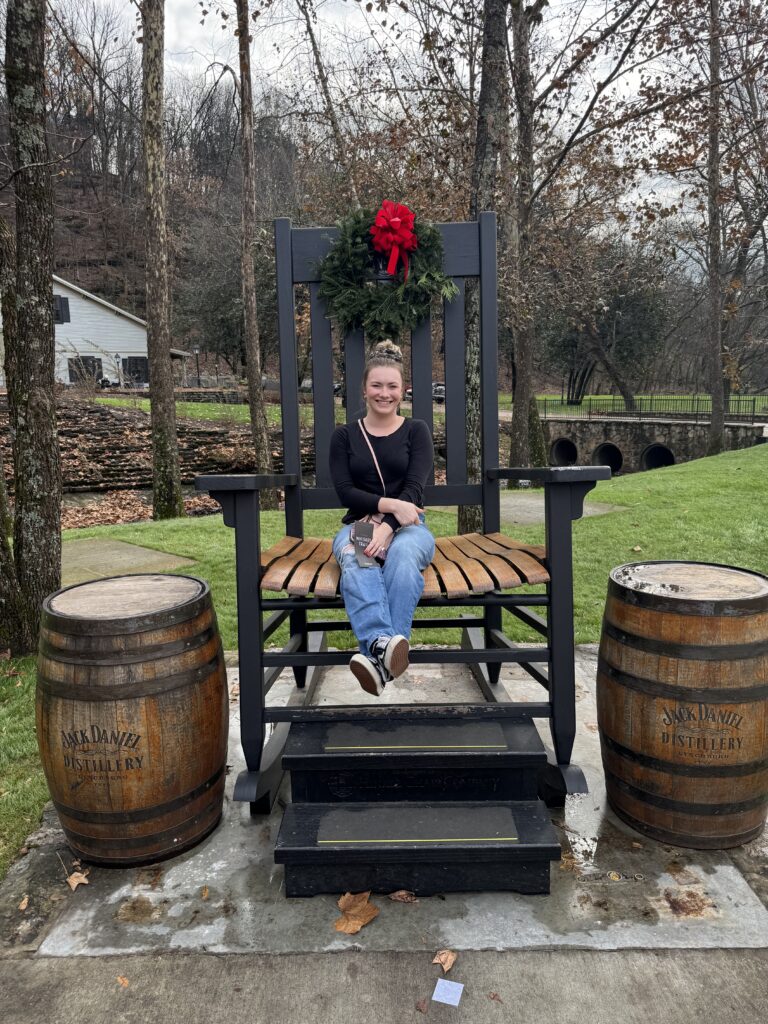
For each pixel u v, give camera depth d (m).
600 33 8.20
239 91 10.83
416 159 8.06
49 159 3.63
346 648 3.90
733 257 22.81
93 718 1.92
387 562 2.17
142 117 9.43
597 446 25.61
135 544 6.95
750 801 2.04
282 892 1.93
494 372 3.03
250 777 2.26
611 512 7.74
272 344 30.64
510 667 3.51
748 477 10.18
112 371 30.53
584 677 3.35
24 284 3.62
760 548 5.94
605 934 1.75
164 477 9.98
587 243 12.48
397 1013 1.53
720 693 1.95
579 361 35.88
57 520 3.91
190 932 1.78
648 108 8.91
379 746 2.01
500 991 1.59
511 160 8.39
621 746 2.12
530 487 13.52
